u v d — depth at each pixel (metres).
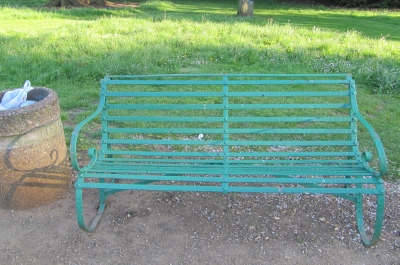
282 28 11.42
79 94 6.56
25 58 7.96
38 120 3.49
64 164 3.87
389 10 21.34
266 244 3.30
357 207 3.49
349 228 3.48
